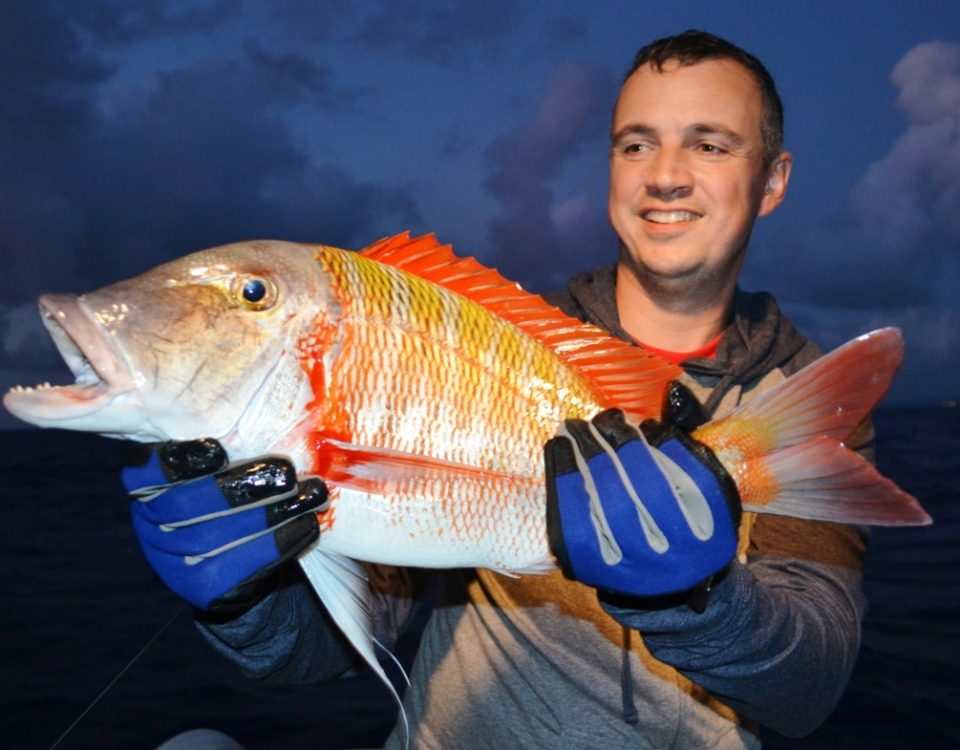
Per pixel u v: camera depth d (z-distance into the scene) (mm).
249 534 686
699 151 929
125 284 720
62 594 3609
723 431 743
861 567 874
